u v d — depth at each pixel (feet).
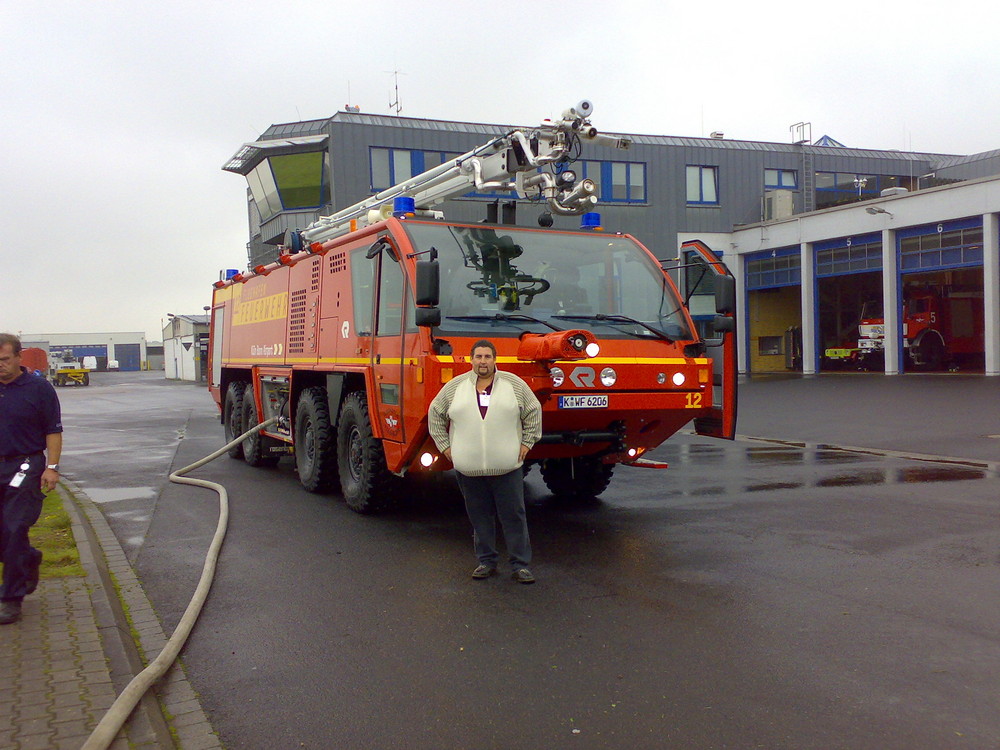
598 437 23.56
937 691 12.76
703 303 25.30
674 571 19.75
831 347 113.29
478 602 17.90
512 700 12.92
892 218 93.15
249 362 39.78
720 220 116.37
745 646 14.83
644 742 11.43
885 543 21.80
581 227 27.89
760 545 21.98
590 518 26.11
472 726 12.10
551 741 11.57
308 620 17.01
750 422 54.75
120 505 30.14
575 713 12.41
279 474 37.52
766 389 81.92
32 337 390.01
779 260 110.93
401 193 31.45
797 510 26.45
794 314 122.01
